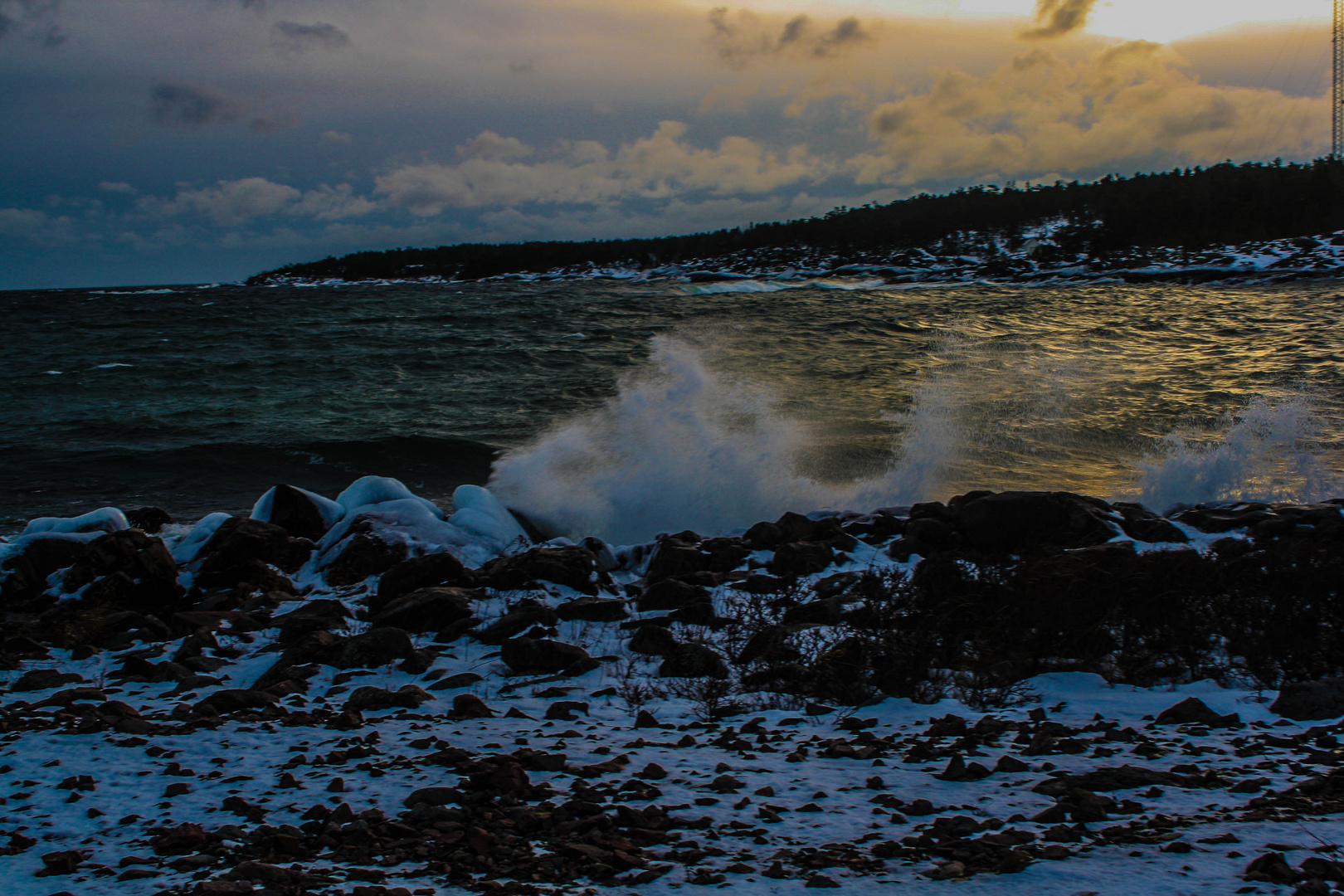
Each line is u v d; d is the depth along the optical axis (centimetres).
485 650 691
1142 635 627
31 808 390
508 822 364
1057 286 10369
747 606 764
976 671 586
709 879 304
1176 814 354
